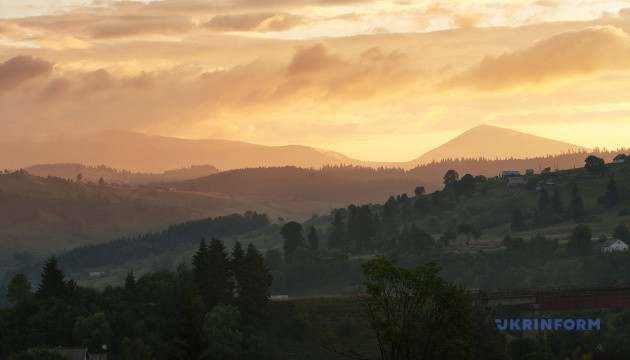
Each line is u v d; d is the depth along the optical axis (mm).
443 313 80562
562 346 159250
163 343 146750
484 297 140000
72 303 156250
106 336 142250
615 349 160375
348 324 161875
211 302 165875
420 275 81562
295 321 161875
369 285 80750
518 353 132000
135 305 157750
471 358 81312
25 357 124375
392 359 81312
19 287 158750
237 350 149375
